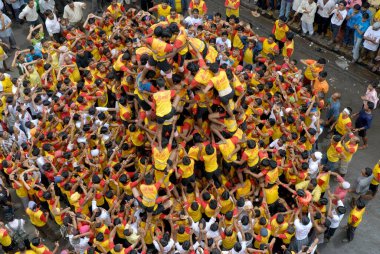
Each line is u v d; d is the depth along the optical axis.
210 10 18.72
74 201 10.66
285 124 11.79
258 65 13.80
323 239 10.91
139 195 9.94
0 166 11.89
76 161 11.12
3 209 11.88
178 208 10.26
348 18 15.59
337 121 12.55
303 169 10.64
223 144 10.20
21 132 12.20
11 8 18.00
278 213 10.05
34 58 14.21
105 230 9.73
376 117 14.38
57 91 13.07
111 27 15.28
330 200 10.31
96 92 12.62
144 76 9.71
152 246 10.36
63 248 11.18
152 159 10.11
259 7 18.62
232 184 10.98
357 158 13.23
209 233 9.85
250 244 10.03
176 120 10.05
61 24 15.91
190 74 9.73
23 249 9.55
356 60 16.00
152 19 14.88
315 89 13.25
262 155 10.72
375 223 11.66
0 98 12.93
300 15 17.62
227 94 9.59
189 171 10.07
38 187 10.87
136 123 10.62
